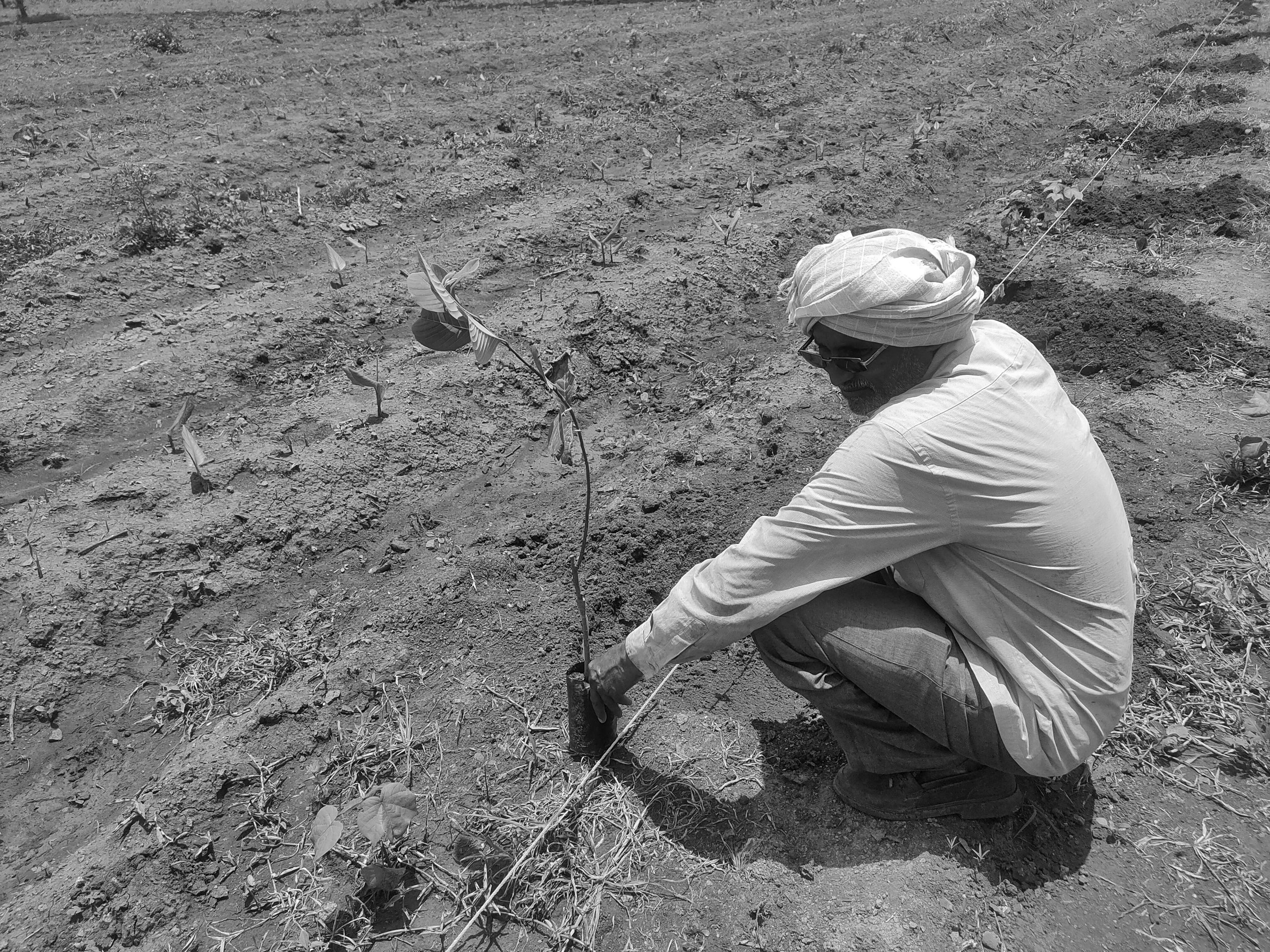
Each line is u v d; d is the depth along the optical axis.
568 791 2.41
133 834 2.31
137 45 10.22
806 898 2.14
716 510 3.38
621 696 2.31
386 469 3.71
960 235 5.81
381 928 2.14
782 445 3.73
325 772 2.47
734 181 6.58
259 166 6.29
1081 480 1.89
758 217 5.88
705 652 2.11
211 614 3.08
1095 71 9.95
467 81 8.65
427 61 9.16
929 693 1.98
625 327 4.60
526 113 7.75
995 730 1.97
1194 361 4.13
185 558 3.24
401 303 4.88
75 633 2.93
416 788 2.43
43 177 6.09
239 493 3.52
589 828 2.33
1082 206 5.98
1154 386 4.01
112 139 6.81
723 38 10.59
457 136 7.05
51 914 2.15
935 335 1.91
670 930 2.11
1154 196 6.04
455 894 2.18
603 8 13.62
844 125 7.80
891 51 10.02
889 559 1.94
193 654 2.94
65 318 4.64
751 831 2.32
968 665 1.99
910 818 2.24
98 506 3.42
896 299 1.86
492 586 3.06
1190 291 4.71
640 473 3.62
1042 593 1.91
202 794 2.40
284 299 4.80
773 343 4.72
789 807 2.37
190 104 7.70
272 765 2.48
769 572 1.97
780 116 8.12
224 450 3.76
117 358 4.26
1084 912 2.09
